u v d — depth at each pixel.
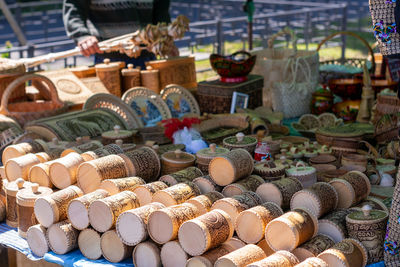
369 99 3.58
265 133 3.02
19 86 3.23
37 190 2.09
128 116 3.16
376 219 1.80
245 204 1.88
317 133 2.73
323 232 1.86
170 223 1.73
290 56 3.88
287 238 1.70
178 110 3.51
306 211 1.79
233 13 11.52
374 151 2.63
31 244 2.00
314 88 3.88
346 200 1.99
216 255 1.71
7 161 2.23
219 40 7.89
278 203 1.96
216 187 2.07
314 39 9.42
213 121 3.08
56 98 3.13
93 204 1.84
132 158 2.15
